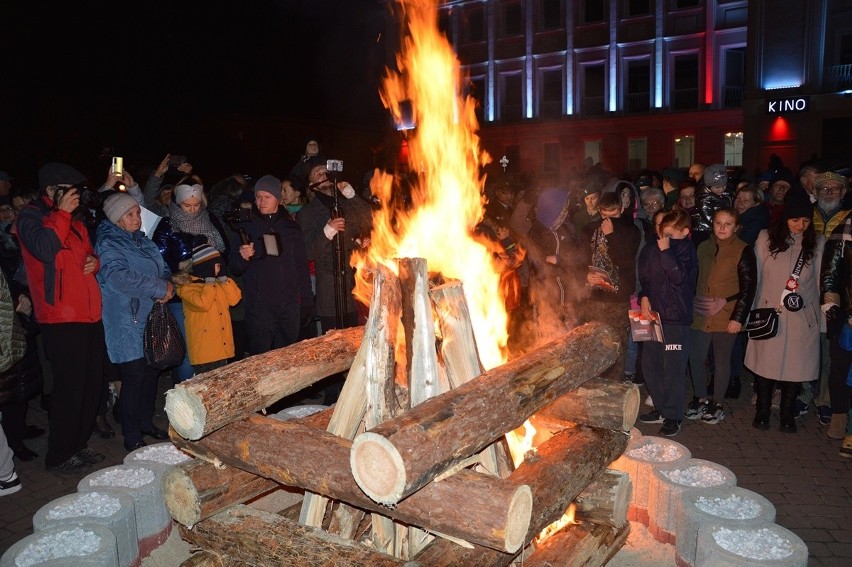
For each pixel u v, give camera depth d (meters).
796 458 4.66
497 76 29.28
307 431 2.66
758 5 20.81
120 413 5.19
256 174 28.30
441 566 2.40
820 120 20.19
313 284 6.82
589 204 5.83
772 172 8.59
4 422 4.70
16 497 4.22
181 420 2.70
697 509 3.15
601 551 3.09
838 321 4.72
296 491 4.03
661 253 4.93
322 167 5.72
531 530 2.51
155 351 4.68
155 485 3.45
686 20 25.12
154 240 5.06
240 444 2.71
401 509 2.33
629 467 3.70
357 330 3.46
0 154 19.70
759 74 21.06
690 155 25.69
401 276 2.89
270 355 3.02
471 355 2.99
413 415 2.22
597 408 3.21
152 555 3.41
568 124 27.75
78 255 4.39
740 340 5.97
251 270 5.29
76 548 2.88
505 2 28.70
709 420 5.34
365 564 2.47
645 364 5.19
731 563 2.70
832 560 3.38
